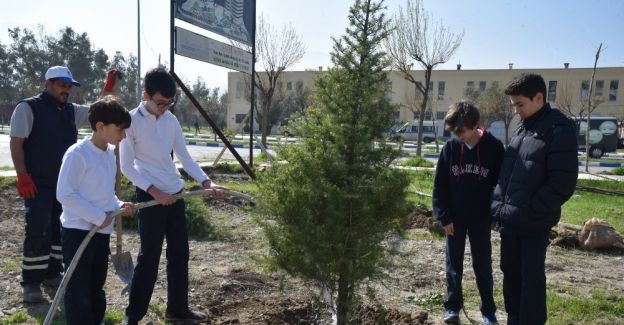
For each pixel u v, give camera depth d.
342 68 3.16
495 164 4.16
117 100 3.46
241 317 4.07
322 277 3.19
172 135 3.92
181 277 3.99
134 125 3.67
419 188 12.57
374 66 3.18
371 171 3.12
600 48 20.02
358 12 3.16
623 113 53.47
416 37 22.14
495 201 3.74
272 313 4.05
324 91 3.20
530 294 3.52
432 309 4.67
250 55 12.30
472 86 57.97
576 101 54.84
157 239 3.76
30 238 4.38
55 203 4.77
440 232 7.84
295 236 3.03
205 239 7.02
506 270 3.79
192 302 4.47
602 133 32.84
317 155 3.08
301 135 3.23
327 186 2.97
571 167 3.31
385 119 3.15
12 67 56.53
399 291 5.11
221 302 4.52
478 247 4.24
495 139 4.20
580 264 6.66
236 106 59.88
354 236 3.10
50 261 4.84
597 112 54.38
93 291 3.62
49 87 4.57
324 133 3.13
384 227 3.18
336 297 3.48
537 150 3.42
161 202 3.58
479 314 4.62
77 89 46.69
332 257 3.11
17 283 4.91
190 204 7.38
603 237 7.40
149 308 4.34
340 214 2.97
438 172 4.38
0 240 6.47
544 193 3.36
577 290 5.46
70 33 55.75
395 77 57.50
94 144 3.46
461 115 4.02
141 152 3.75
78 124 4.88
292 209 3.06
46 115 4.49
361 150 3.05
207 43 9.92
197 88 64.50
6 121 57.41
